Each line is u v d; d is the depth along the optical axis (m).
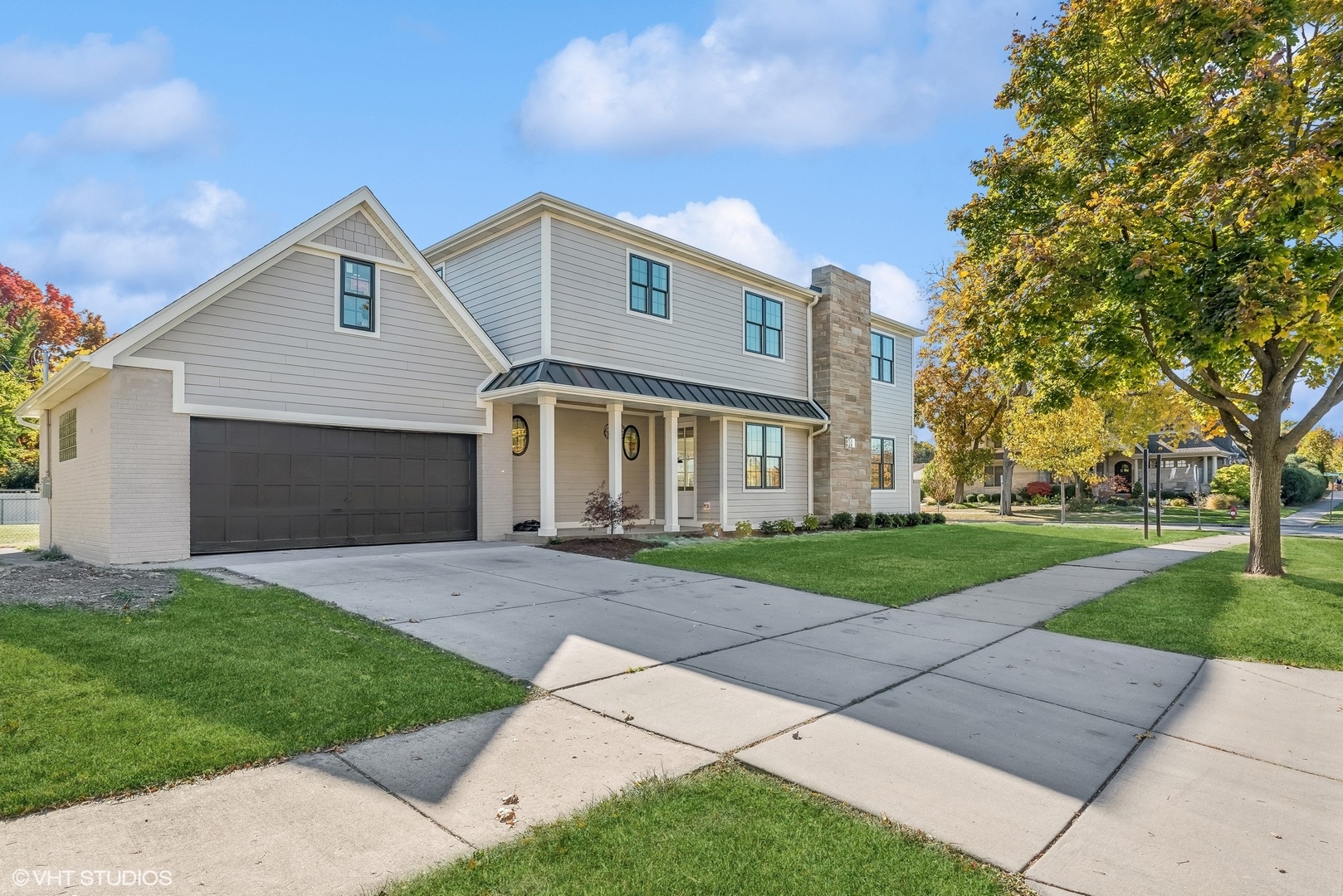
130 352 10.34
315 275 12.23
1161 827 3.57
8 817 3.30
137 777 3.70
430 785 3.81
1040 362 12.44
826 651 6.82
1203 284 9.30
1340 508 38.44
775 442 19.75
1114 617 8.50
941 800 3.80
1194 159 9.15
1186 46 9.70
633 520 17.17
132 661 5.47
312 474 12.30
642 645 6.82
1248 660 6.83
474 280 16.47
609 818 3.47
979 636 7.57
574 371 14.59
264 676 5.33
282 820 3.39
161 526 10.61
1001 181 12.15
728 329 18.77
